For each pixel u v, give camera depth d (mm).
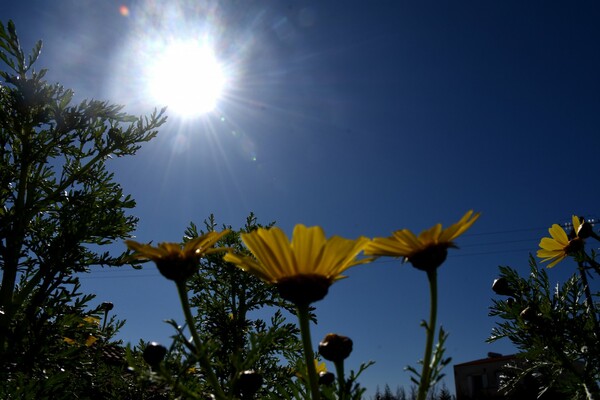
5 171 618
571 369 317
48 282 561
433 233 175
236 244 627
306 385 244
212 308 580
